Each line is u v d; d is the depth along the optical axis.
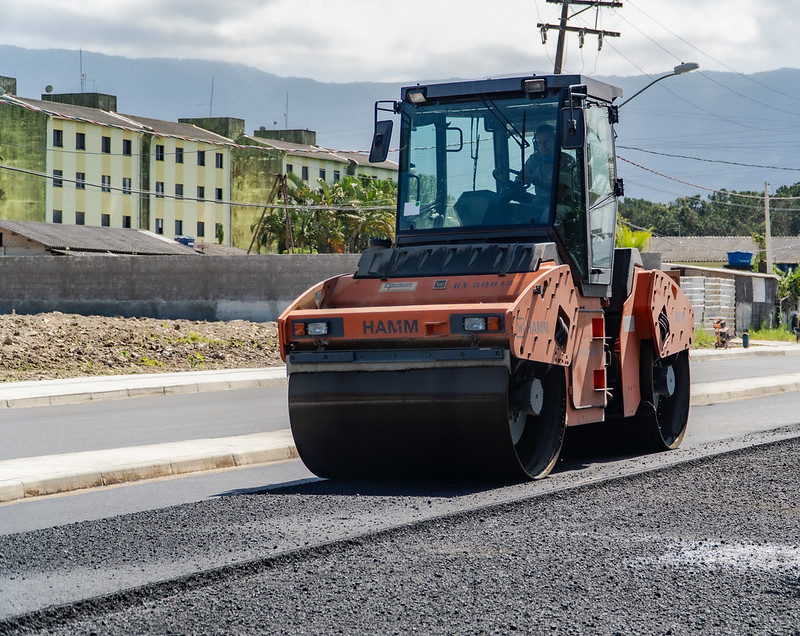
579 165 11.45
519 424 10.49
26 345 28.52
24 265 44.03
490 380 9.80
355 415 10.33
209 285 41.66
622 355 12.27
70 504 9.80
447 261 10.78
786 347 45.81
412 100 11.73
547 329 10.29
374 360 10.25
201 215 103.62
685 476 10.39
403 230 11.65
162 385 23.38
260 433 14.58
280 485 10.66
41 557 7.23
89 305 43.38
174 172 100.62
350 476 10.90
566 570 6.69
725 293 51.44
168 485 10.90
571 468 11.60
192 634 5.47
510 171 11.27
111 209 95.50
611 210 12.38
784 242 112.94
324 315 10.41
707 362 35.59
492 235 11.20
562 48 42.38
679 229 154.00
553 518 8.36
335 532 7.86
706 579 6.47
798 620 5.64
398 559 7.00
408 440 10.22
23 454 13.25
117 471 11.15
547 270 10.38
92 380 24.75
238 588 6.31
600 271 11.79
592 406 11.47
